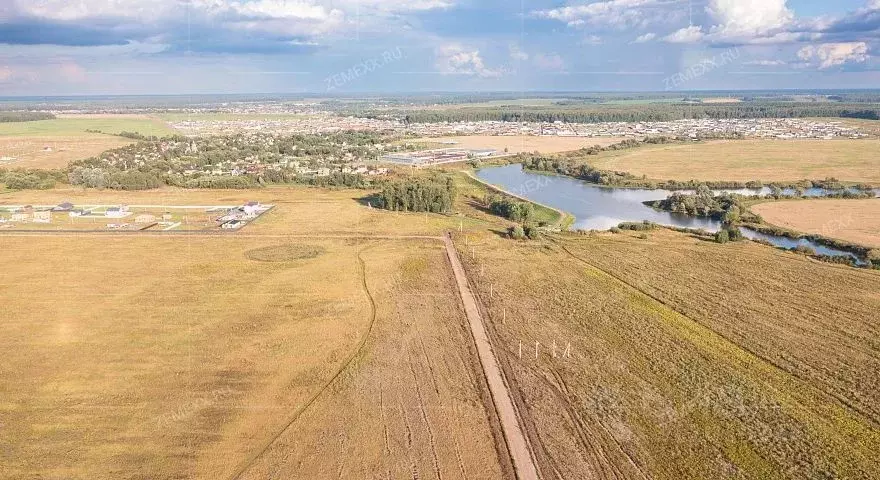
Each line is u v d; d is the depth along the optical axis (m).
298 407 48.28
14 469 40.09
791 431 45.50
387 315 68.19
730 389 51.75
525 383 52.69
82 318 66.62
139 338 61.38
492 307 71.38
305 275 82.62
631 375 54.25
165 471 40.03
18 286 77.12
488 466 41.03
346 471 40.19
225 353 58.00
